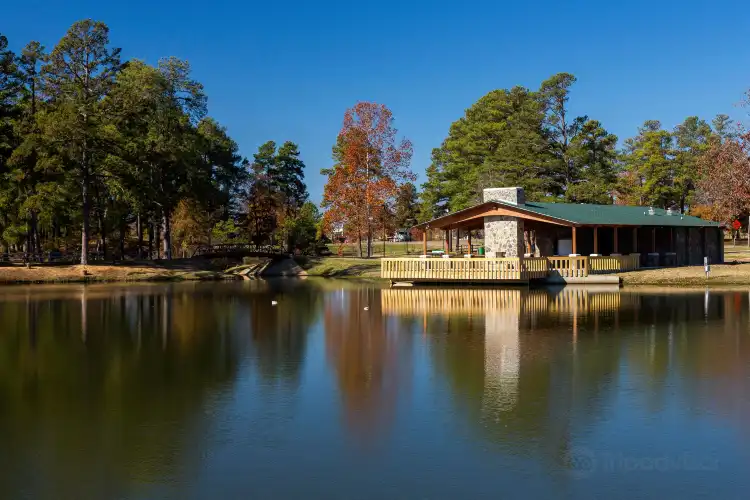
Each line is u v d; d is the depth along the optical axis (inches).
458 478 393.4
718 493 370.6
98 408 536.4
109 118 2062.0
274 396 567.2
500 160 2640.3
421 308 1182.3
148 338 874.8
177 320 1060.5
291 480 393.4
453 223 1792.6
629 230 1942.7
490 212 1721.2
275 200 3371.1
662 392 561.3
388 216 2449.6
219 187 3034.0
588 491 374.9
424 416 506.3
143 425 492.4
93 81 2079.2
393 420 496.7
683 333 846.5
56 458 429.7
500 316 1043.3
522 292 1464.1
